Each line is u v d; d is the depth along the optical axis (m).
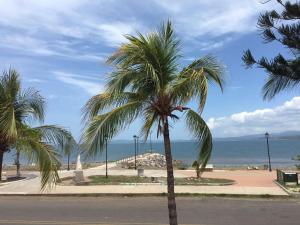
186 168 46.06
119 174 35.78
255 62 10.15
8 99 12.72
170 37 9.06
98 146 8.65
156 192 22.98
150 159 51.34
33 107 13.57
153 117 9.21
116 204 19.83
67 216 16.36
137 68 8.88
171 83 9.06
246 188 24.66
